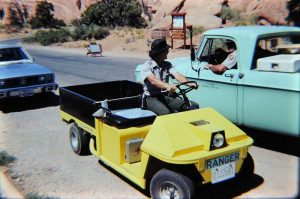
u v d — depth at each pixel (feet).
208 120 15.66
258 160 19.56
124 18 152.87
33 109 32.37
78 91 22.76
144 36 106.11
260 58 20.03
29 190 16.85
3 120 29.12
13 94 30.94
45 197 16.02
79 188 16.96
